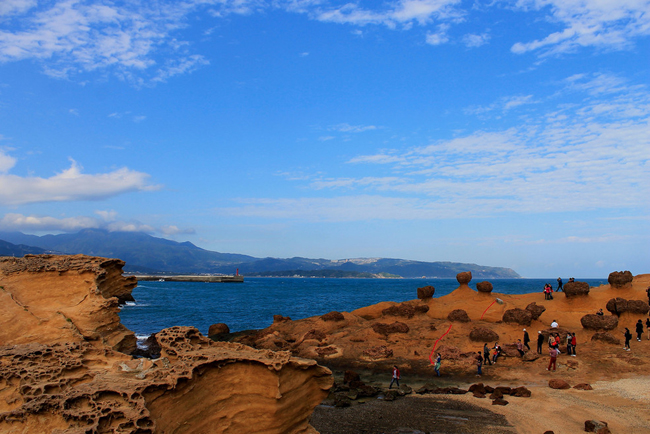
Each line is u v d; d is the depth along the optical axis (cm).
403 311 4188
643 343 3216
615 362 2894
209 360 1412
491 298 4381
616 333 3425
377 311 4675
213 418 1384
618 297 3825
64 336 2328
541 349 3247
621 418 2088
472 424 2094
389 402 2452
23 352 1445
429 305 4472
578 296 4247
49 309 2542
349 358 3403
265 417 1424
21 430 1088
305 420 1602
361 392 2588
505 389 2588
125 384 1240
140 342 4016
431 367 3138
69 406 1132
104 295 2905
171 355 1517
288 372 1493
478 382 2831
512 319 3644
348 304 9981
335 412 2280
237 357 1459
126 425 1087
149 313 7200
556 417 2153
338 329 4106
